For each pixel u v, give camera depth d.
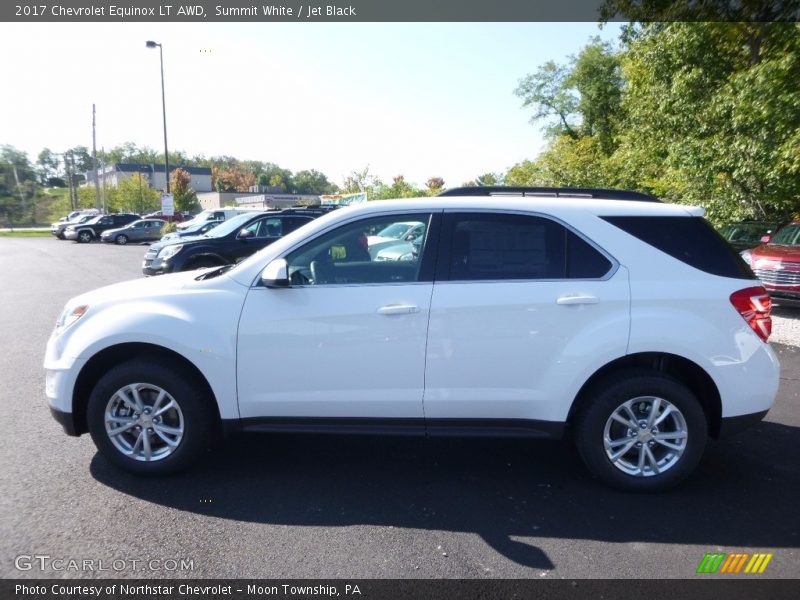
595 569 3.09
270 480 4.07
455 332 3.79
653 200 4.39
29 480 4.01
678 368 4.09
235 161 133.75
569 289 3.79
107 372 3.99
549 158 26.98
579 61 32.09
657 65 14.73
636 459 3.97
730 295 3.81
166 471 4.04
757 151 12.15
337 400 3.89
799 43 11.84
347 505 3.73
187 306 3.93
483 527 3.49
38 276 16.94
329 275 3.99
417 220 3.99
